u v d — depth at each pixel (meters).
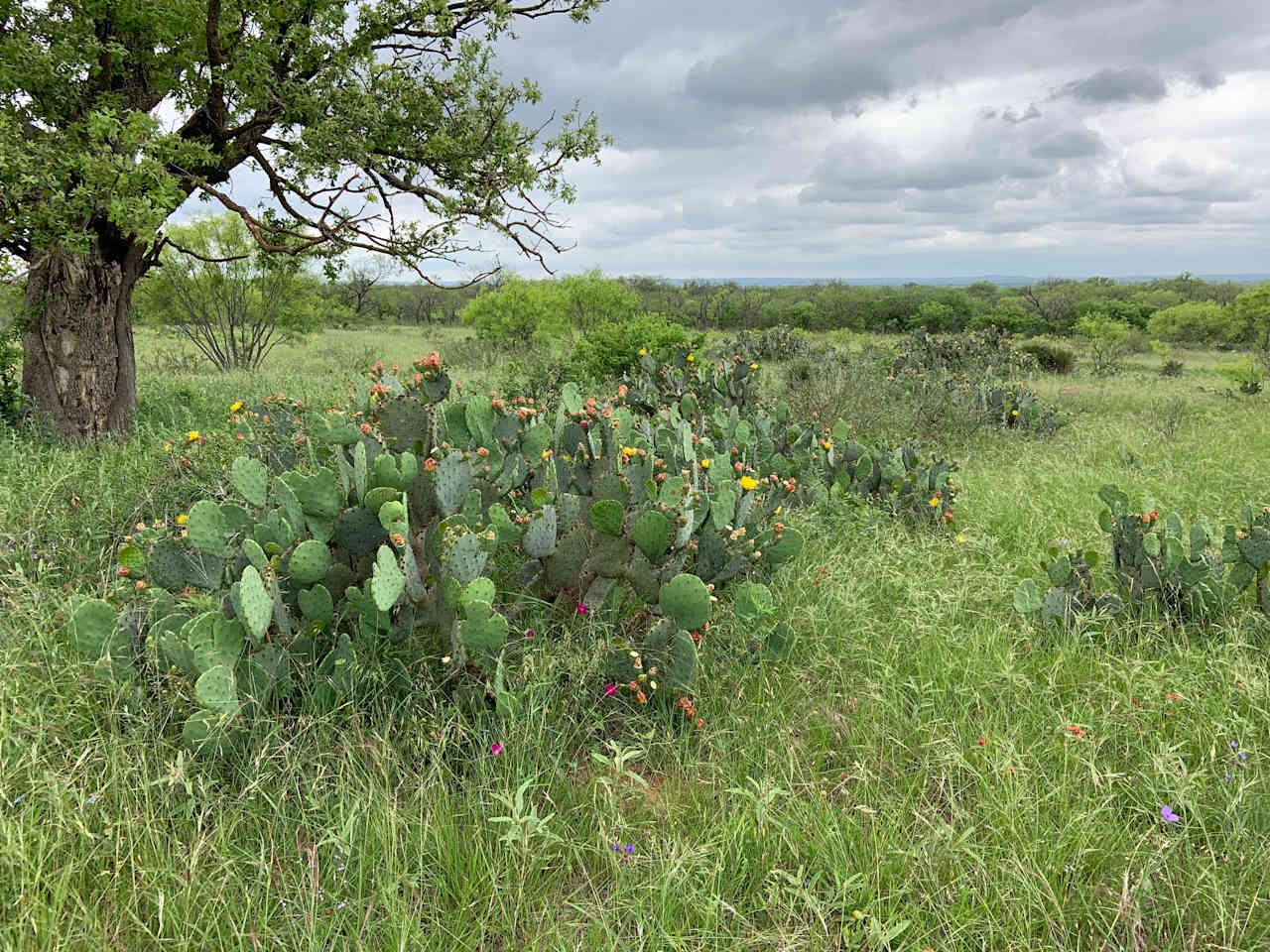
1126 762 2.59
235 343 18.30
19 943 1.70
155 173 6.38
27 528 4.00
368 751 2.38
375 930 1.91
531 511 3.47
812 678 3.10
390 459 2.92
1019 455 7.96
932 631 3.42
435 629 2.89
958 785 2.49
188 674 2.42
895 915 1.91
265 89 7.86
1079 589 3.57
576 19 9.30
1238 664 3.02
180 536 2.87
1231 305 40.00
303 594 2.63
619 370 11.45
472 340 24.78
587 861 2.19
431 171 9.21
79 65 7.07
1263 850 2.14
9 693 2.42
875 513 5.20
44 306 7.67
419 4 8.77
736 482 4.10
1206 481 6.44
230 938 1.83
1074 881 2.07
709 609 2.71
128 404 8.27
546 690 2.66
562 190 9.45
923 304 56.97
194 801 2.08
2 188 6.10
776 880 2.07
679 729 2.74
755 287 72.75
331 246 9.52
